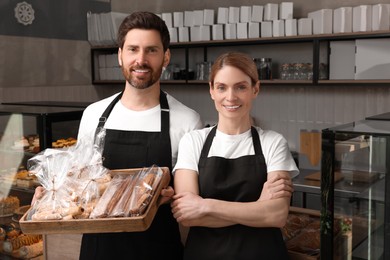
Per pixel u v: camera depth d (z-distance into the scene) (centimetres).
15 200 260
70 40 512
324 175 146
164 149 175
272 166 154
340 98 432
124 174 163
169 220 177
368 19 379
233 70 150
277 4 430
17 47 452
